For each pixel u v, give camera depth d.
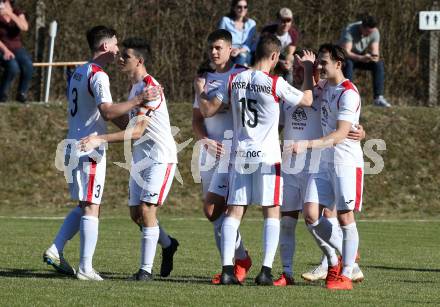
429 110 68.25
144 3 72.69
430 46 73.00
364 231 50.56
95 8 72.38
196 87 30.88
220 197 31.30
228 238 29.69
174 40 72.81
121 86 71.75
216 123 31.62
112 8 72.44
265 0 72.00
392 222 55.34
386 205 60.34
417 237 48.03
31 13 72.25
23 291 27.27
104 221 52.91
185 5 72.69
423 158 64.19
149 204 30.81
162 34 72.81
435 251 42.28
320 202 30.25
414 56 73.56
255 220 55.09
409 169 63.31
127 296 26.61
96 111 30.70
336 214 31.23
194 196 60.56
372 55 64.44
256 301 26.23
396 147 64.69
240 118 29.86
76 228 32.03
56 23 70.00
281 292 28.12
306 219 30.20
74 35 72.38
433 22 69.06
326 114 30.28
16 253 38.09
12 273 32.41
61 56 72.44
